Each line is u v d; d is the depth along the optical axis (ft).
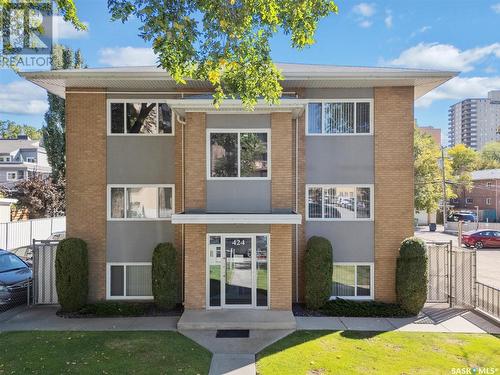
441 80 39.83
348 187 42.04
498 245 92.84
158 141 42.11
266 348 29.58
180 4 24.32
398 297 39.52
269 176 37.78
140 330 33.55
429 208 133.90
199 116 37.65
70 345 30.07
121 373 25.39
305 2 26.14
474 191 174.70
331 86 41.63
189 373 25.43
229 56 27.07
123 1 23.81
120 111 42.16
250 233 38.11
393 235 41.65
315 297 38.70
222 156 37.88
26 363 26.84
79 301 38.91
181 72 26.94
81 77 38.60
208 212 37.55
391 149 41.78
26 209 89.56
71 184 41.81
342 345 30.25
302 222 41.78
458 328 34.47
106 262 41.78
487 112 354.13
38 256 41.70
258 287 38.11
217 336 32.12
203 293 37.60
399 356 28.27
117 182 42.01
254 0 25.39
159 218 41.98
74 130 41.78
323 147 42.06
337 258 41.73
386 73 38.73
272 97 30.19
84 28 29.91
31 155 174.81
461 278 41.11
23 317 37.40
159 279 38.83
